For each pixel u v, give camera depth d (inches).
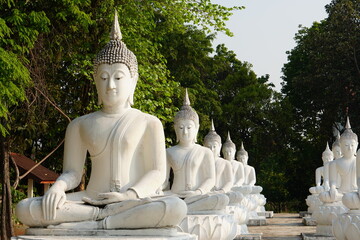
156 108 671.1
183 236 229.8
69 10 490.3
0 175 624.7
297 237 611.2
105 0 581.0
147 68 609.9
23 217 235.3
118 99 260.8
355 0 1234.0
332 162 607.2
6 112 433.7
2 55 386.0
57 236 224.1
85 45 585.0
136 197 245.3
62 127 681.0
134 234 226.5
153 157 263.4
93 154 261.0
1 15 447.8
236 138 1419.8
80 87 669.9
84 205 239.0
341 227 395.2
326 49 1213.1
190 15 646.5
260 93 1448.1
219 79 1561.3
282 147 1446.9
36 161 839.1
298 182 1473.9
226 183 536.7
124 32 594.9
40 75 545.3
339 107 1242.6
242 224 617.6
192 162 429.4
